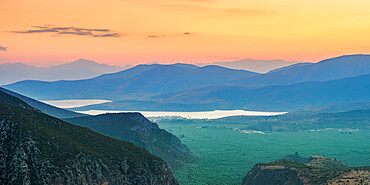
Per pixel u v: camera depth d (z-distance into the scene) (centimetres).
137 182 17088
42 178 14575
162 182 17975
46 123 18138
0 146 15050
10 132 15738
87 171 15825
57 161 15288
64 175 14862
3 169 14450
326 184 18012
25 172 14538
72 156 15788
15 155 14862
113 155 17788
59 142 16400
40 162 14975
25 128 16025
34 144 15462
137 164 17762
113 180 16338
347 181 17838
